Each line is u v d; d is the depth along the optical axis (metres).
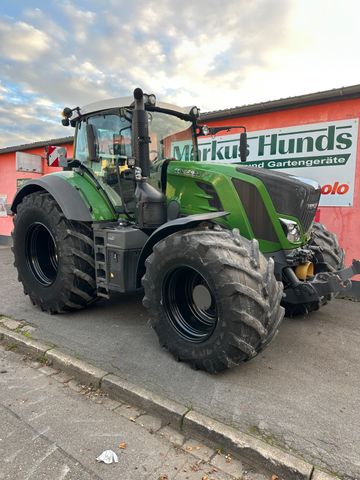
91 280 4.20
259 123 6.08
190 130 4.78
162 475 2.07
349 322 4.27
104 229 3.94
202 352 2.94
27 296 5.27
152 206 3.77
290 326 4.13
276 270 3.56
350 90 5.02
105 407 2.72
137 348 3.50
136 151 3.58
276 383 2.89
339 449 2.17
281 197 3.54
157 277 3.19
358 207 5.32
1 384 3.03
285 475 2.05
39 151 10.66
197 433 2.39
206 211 3.65
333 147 5.42
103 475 2.07
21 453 2.23
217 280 2.75
